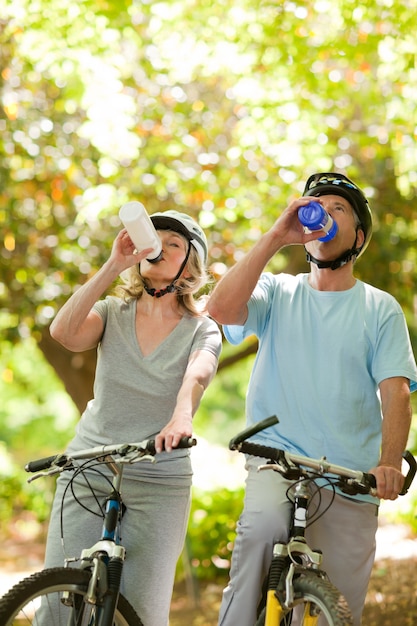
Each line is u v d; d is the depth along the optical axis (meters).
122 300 4.82
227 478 11.44
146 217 4.46
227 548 10.60
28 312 10.52
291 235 4.42
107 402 4.61
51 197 10.19
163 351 4.66
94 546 4.14
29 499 17.75
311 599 3.82
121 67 9.05
